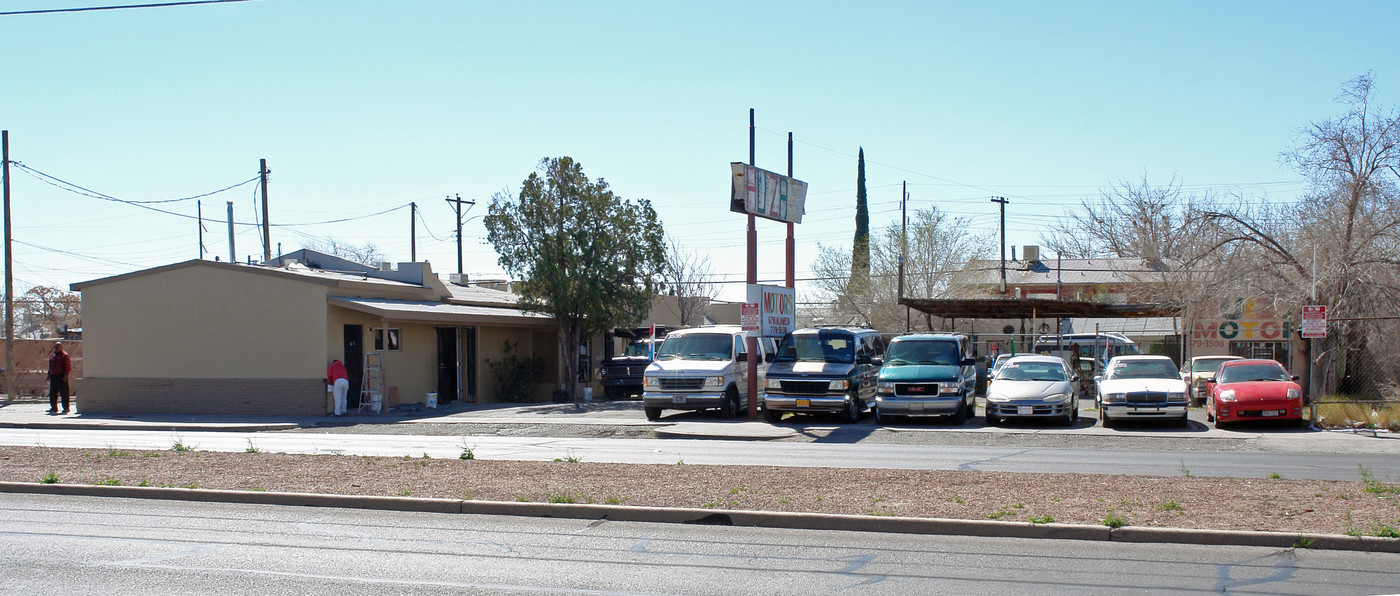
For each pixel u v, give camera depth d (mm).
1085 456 15359
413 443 18078
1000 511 9531
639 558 8164
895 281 47594
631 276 31000
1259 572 7562
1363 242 25047
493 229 30344
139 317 26562
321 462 13688
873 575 7543
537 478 11992
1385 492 10539
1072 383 21703
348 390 25422
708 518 9688
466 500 10422
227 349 25656
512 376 31688
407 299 29438
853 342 23047
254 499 10922
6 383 32094
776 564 7930
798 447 17141
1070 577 7445
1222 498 10242
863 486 11242
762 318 22781
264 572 7637
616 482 11625
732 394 23078
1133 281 38938
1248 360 21484
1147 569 7684
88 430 22531
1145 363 21844
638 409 26609
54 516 10125
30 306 47656
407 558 8156
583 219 30234
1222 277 26594
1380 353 27953
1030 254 58656
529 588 7160
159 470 12859
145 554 8289
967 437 18812
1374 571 7562
